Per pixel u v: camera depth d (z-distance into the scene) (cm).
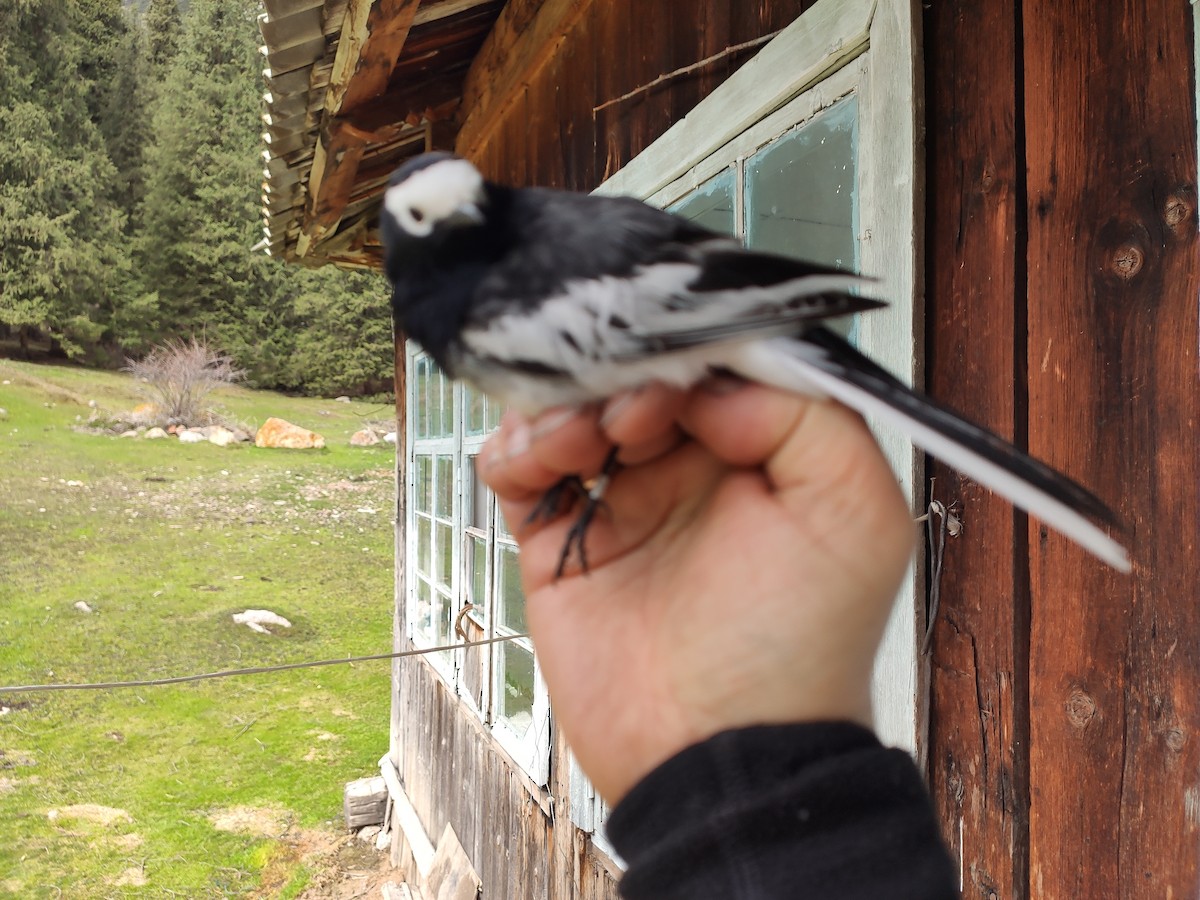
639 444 25
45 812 167
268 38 80
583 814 77
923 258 37
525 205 27
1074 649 31
